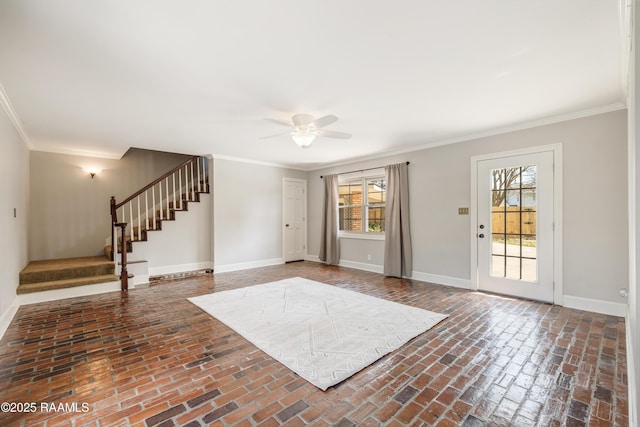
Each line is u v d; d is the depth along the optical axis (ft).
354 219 20.83
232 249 19.93
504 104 10.41
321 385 6.53
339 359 7.68
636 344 4.52
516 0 5.32
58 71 7.79
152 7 5.39
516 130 12.98
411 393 6.26
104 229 18.67
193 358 7.77
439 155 15.75
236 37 6.41
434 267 16.02
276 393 6.27
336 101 9.98
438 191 15.80
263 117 11.50
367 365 7.40
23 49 6.73
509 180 13.32
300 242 24.00
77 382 6.67
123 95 9.36
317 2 5.32
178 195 20.85
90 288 13.88
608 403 5.88
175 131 13.38
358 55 7.19
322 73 8.07
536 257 12.57
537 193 12.48
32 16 5.57
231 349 8.29
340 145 16.25
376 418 5.49
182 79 8.32
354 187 20.85
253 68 7.76
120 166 19.30
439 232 15.78
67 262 15.66
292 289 14.64
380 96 9.62
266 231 21.77
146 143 15.74
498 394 6.21
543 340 8.71
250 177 20.88
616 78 8.45
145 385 6.55
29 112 10.78
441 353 8.00
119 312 11.35
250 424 5.33
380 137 14.62
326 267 20.92
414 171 16.90
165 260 18.17
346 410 5.72
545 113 11.37
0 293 9.47
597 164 11.06
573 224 11.60
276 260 22.33
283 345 8.50
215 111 10.78
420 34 6.37
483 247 14.17
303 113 11.02
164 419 5.45
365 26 6.06
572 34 6.37
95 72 7.87
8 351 8.16
